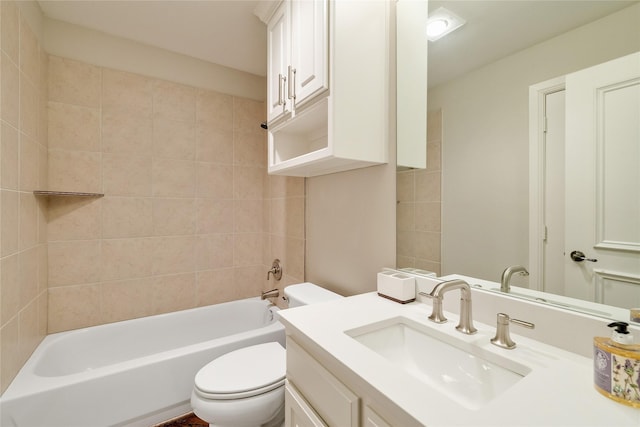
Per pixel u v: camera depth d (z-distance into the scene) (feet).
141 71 6.70
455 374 2.61
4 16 4.02
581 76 2.40
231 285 7.97
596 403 1.68
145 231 6.79
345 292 5.01
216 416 3.78
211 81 7.59
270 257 7.95
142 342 6.47
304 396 2.80
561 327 2.40
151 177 6.84
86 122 6.13
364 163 4.21
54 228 5.86
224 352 5.38
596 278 2.31
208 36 6.41
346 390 2.19
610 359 1.72
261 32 6.24
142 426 4.77
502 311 2.81
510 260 2.88
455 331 2.76
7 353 4.09
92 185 6.20
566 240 2.48
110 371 4.51
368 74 3.98
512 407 1.65
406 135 3.98
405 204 3.98
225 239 7.85
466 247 3.29
